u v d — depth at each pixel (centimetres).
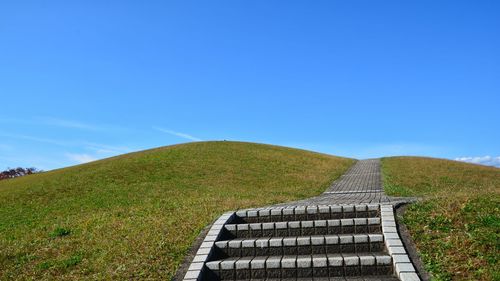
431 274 632
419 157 3581
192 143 3819
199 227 905
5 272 812
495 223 756
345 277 713
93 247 888
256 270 735
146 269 721
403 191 1661
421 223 812
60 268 790
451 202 886
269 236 872
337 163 3388
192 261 748
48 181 2452
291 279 721
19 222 1480
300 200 1373
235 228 885
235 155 3222
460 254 675
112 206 1592
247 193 1728
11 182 2934
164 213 1152
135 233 929
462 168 2730
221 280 740
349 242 784
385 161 3416
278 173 2616
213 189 1958
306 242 794
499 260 640
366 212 908
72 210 1622
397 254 700
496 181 2214
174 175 2408
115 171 2517
